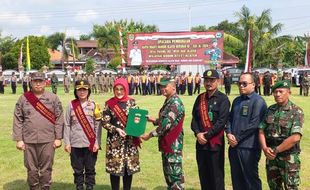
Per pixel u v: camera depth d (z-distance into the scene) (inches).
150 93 1246.3
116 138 245.6
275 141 205.8
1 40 2674.7
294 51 2151.8
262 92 1312.7
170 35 1444.4
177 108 227.6
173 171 230.7
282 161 205.5
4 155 377.4
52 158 251.6
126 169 246.1
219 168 230.5
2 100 1009.5
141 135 239.5
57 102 250.8
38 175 252.1
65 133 254.8
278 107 207.6
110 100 251.1
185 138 457.7
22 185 288.5
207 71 230.5
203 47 1428.4
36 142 245.4
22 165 341.7
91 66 2266.2
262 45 1836.9
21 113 247.1
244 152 220.7
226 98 228.5
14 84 1291.8
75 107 253.6
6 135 485.1
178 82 1232.2
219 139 228.2
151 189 279.3
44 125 246.4
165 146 230.7
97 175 313.1
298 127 199.0
